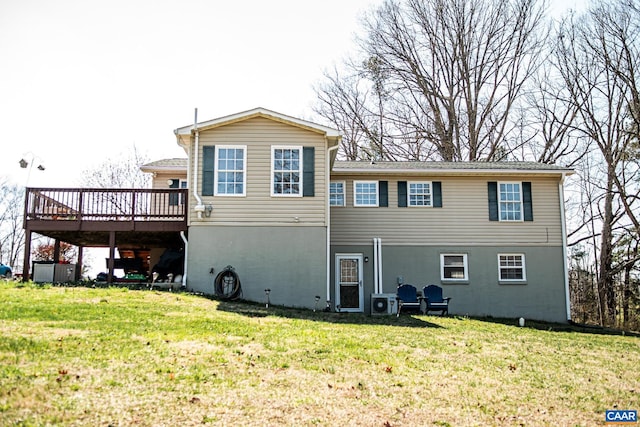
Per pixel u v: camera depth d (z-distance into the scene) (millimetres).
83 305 11328
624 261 26141
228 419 5707
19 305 10742
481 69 30125
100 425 5211
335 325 12133
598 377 8703
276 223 16141
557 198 19422
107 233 16719
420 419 6203
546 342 12062
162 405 5867
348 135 32469
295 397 6543
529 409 6836
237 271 15844
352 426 5824
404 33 31250
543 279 18906
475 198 19281
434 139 30859
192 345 8492
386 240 18922
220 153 16438
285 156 16500
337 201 19109
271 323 11500
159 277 16781
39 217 16125
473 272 18828
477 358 9469
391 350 9516
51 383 6066
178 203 18125
